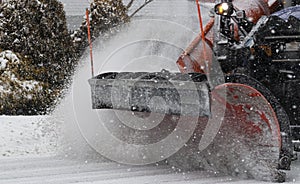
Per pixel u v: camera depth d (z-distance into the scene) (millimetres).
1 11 19031
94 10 21656
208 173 9047
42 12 19109
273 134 8219
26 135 12836
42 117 15289
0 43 18750
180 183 8203
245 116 8430
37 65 18750
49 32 19125
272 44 9680
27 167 9617
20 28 18812
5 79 17422
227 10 9758
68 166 9703
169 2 24062
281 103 9719
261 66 9773
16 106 17281
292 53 9562
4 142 12109
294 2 11008
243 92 8273
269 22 9602
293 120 9648
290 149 8227
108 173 9047
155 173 9062
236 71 9695
